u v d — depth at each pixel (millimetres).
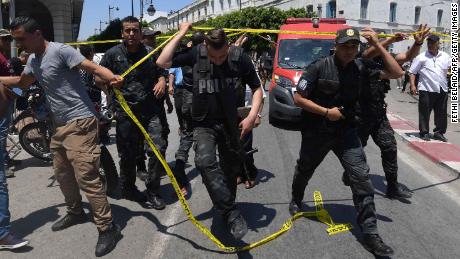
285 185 5566
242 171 5441
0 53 5180
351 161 3768
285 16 38531
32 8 18984
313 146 3988
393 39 4324
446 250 3809
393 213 4641
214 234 4109
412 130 9469
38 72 3699
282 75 8609
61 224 4227
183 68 4660
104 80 3760
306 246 3846
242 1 62250
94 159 3748
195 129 3811
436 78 8094
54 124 3881
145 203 4918
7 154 6051
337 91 3773
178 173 5281
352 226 4246
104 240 3770
